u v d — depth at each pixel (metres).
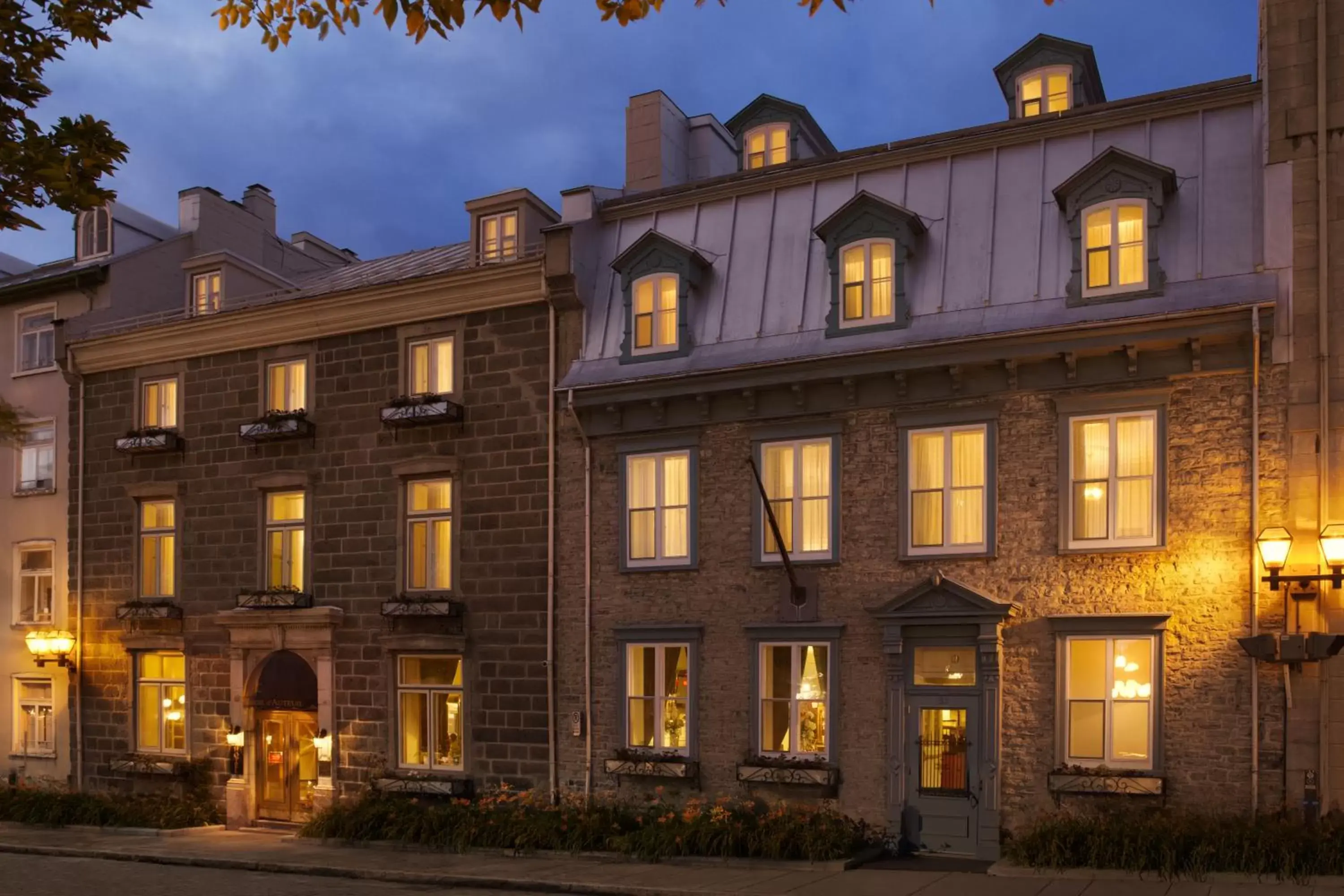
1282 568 15.69
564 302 21.42
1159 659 16.45
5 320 28.70
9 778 26.84
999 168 19.22
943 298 18.62
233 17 8.83
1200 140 17.81
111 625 26.02
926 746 17.86
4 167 8.55
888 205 18.94
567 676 20.72
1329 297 16.09
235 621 23.84
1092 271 17.66
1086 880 14.99
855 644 18.45
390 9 8.17
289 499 24.31
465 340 22.36
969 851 17.34
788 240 20.52
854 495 18.73
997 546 17.61
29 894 16.38
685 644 19.75
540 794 20.58
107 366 26.53
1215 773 16.02
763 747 19.02
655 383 19.98
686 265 20.61
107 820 23.89
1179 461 16.67
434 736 22.06
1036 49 22.83
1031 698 17.19
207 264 26.69
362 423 23.31
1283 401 16.16
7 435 9.42
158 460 25.75
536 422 21.50
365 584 22.92
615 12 8.69
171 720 25.27
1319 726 15.50
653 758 19.59
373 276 27.88
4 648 27.58
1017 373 17.66
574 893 15.91
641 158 25.23
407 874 17.44
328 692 22.95
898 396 18.50
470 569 21.81
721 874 16.53
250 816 23.67
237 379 24.92
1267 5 17.16
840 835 17.36
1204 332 16.33
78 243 29.62
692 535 19.86
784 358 19.14
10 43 8.49
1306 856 14.46
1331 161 16.39
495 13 8.33
